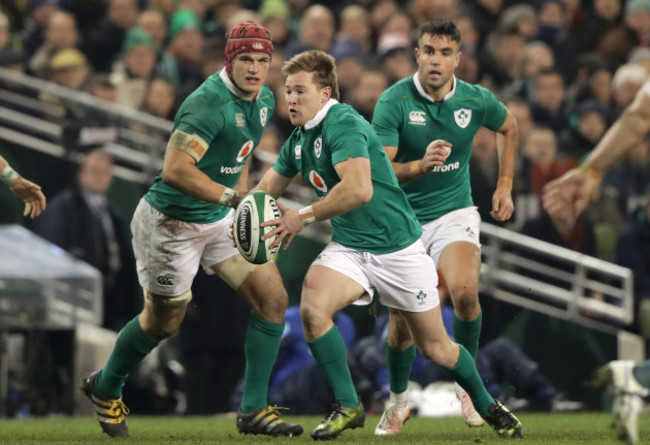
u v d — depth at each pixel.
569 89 55.19
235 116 21.30
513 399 37.31
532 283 41.78
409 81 24.47
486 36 57.16
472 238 24.66
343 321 37.00
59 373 35.91
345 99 45.81
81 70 45.03
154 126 42.28
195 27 50.53
